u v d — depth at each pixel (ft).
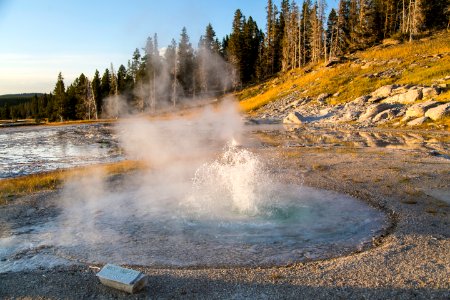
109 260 26.63
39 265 26.00
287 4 283.38
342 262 24.94
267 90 224.94
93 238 31.01
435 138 82.33
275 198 41.63
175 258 26.71
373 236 29.91
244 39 274.57
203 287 21.97
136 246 29.09
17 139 134.82
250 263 25.62
